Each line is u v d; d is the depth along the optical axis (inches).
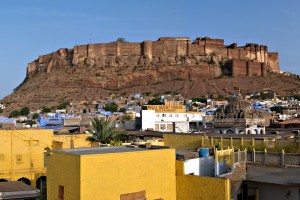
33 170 1514.5
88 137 1601.9
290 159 767.1
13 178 1475.1
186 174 754.2
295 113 4271.7
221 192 690.2
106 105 6432.1
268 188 802.2
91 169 645.9
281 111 4579.2
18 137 1509.6
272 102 6038.4
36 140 1537.9
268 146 869.8
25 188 1035.9
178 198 750.5
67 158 673.6
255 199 811.4
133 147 826.8
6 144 1488.7
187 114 3474.4
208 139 1008.9
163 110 3486.7
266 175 791.1
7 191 984.3
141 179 704.4
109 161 666.2
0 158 1475.1
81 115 4589.1
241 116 2140.7
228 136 1098.7
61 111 6186.0
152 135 1525.6
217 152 791.1
